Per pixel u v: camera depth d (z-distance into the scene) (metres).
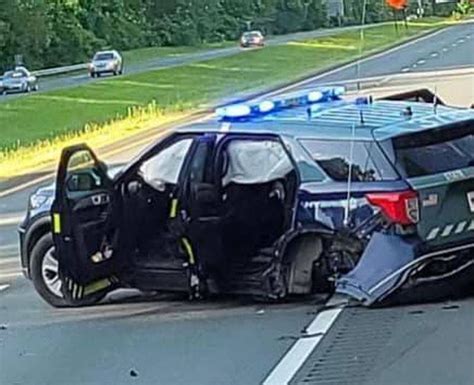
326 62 56.91
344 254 9.23
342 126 9.33
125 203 10.06
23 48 80.19
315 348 8.12
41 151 28.03
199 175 9.77
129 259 10.12
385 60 55.06
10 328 9.59
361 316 8.90
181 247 9.89
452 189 9.00
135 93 43.97
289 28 100.44
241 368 7.76
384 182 9.01
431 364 7.49
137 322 9.48
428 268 8.99
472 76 40.22
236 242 9.71
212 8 105.50
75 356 8.45
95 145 27.92
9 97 48.16
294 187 9.41
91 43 86.69
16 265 13.00
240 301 10.05
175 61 71.19
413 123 9.34
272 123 9.68
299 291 9.52
